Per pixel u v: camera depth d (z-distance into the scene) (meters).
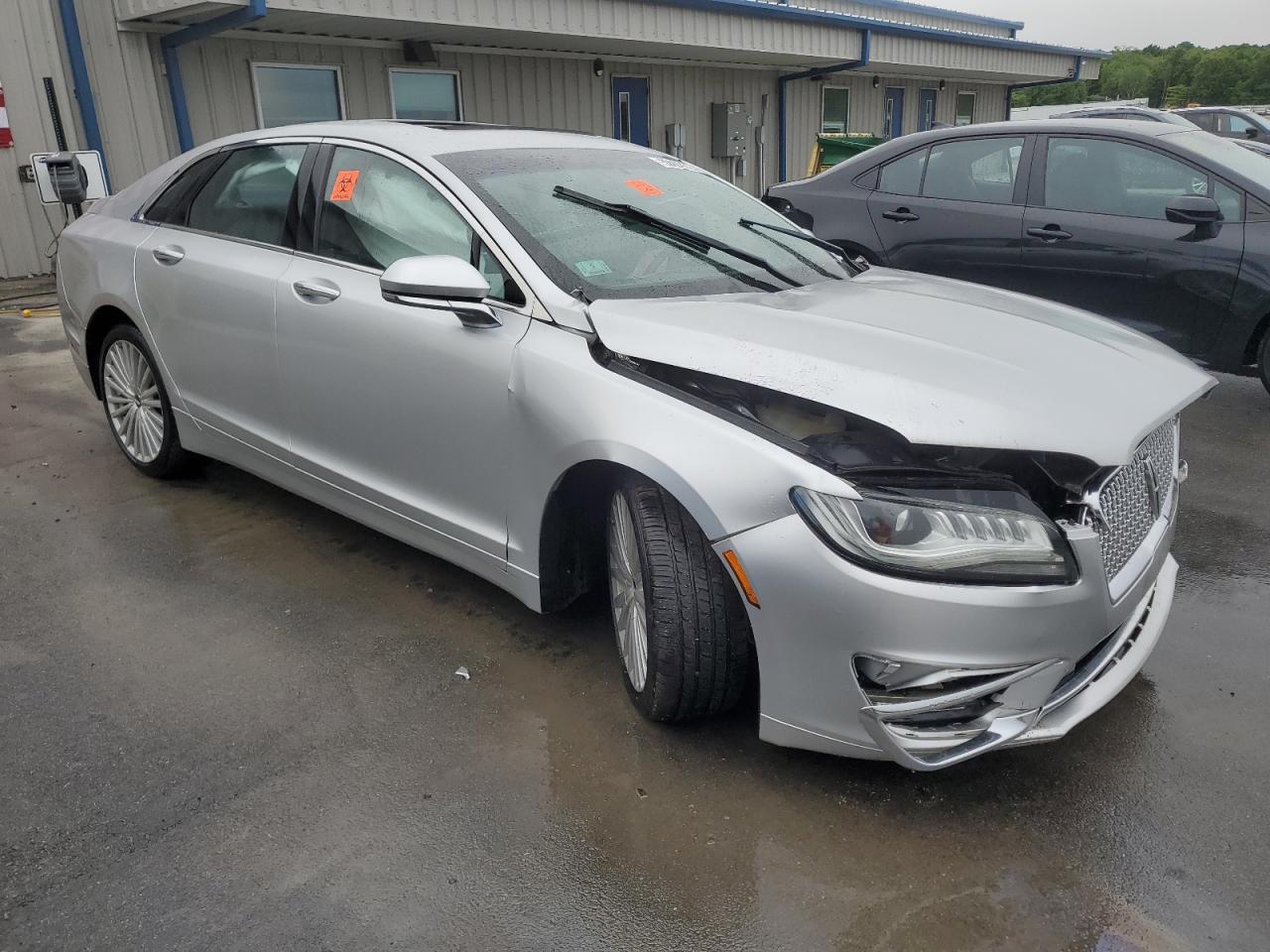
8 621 3.17
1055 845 2.24
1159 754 2.56
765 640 2.26
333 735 2.61
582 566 2.89
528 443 2.67
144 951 1.93
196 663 2.94
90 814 2.30
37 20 8.70
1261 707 2.77
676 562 2.39
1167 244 5.21
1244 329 5.11
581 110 13.52
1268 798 2.39
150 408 4.19
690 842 2.24
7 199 8.95
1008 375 2.35
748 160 16.33
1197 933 2.00
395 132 3.33
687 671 2.43
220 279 3.58
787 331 2.52
